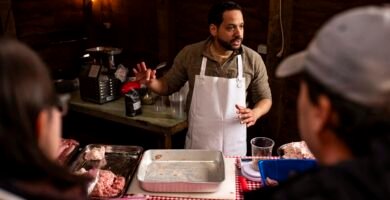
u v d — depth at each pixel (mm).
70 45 4336
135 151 2100
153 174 1827
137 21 4246
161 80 2494
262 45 3586
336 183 674
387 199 629
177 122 2916
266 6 3496
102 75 3246
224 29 2256
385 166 652
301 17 3344
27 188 698
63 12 4199
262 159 1837
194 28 3957
